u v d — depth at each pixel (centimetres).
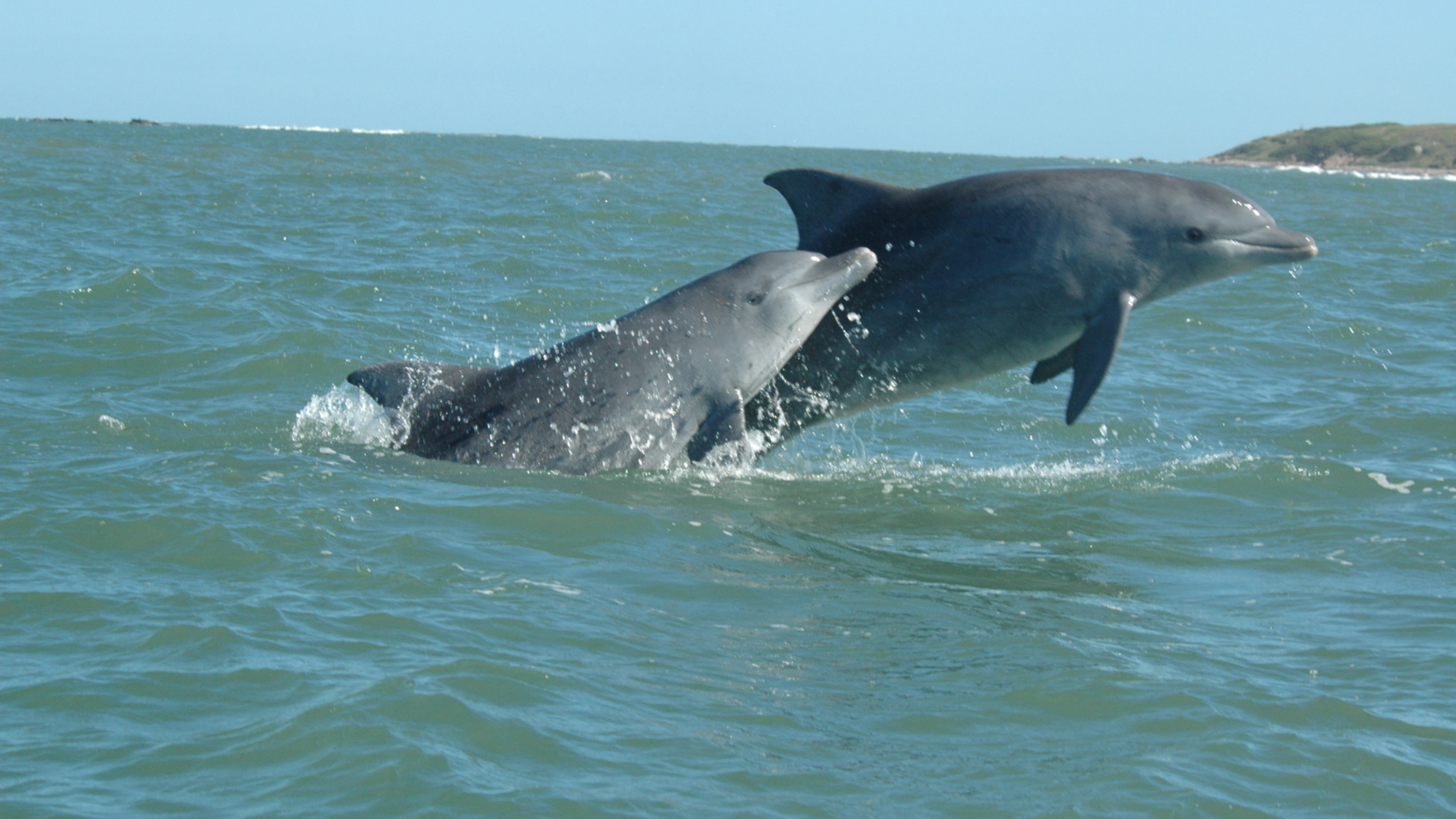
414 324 1970
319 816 569
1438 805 627
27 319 1777
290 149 10831
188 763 608
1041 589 938
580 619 811
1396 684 765
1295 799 627
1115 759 658
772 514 1102
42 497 998
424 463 1177
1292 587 961
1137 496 1222
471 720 658
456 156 10756
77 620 768
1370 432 1520
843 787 619
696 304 1217
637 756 638
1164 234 1131
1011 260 1150
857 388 1230
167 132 16262
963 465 1349
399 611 800
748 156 17150
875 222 1223
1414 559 1033
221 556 888
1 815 555
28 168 5594
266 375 1551
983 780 633
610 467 1191
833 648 796
